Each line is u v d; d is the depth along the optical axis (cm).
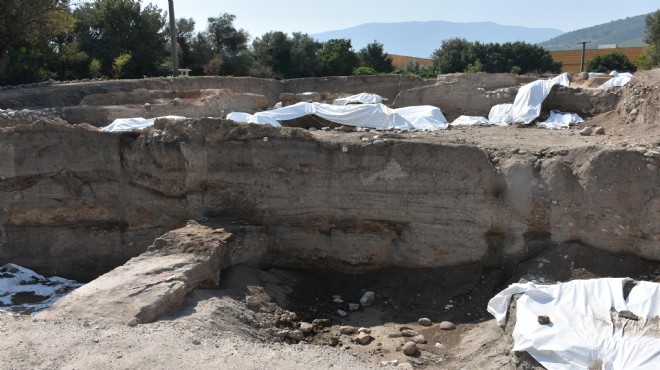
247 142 884
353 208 857
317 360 521
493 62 3778
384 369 536
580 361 550
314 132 1175
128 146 937
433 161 820
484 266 803
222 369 473
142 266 690
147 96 1625
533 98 1433
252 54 3312
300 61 3331
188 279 664
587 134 1134
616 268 725
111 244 958
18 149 941
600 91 1415
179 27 2927
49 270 964
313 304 804
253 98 1767
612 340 558
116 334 523
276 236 888
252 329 650
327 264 879
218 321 614
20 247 966
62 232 966
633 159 730
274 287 796
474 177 802
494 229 801
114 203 956
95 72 2308
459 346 667
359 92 2275
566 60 4503
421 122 1359
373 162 841
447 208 817
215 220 864
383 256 859
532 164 791
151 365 470
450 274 809
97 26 2588
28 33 1928
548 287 643
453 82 1706
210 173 895
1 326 530
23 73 1883
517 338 590
